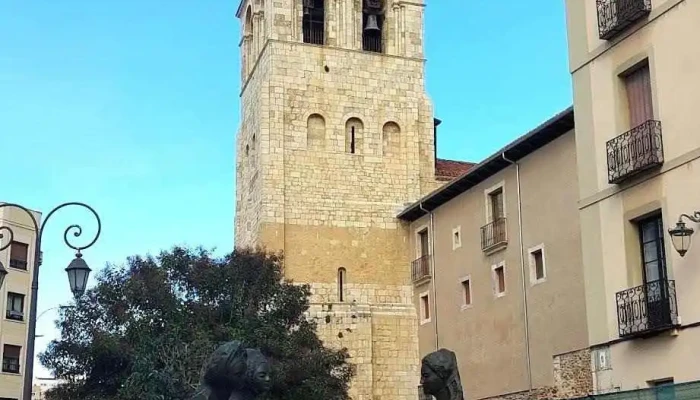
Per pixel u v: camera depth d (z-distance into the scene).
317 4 51.34
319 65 49.59
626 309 25.84
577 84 29.22
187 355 30.30
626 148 26.44
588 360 31.62
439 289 44.75
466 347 41.66
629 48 26.95
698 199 24.02
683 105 24.77
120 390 30.11
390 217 48.66
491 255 40.19
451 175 51.16
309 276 46.56
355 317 45.97
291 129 48.34
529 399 36.12
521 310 37.44
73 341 32.28
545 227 36.28
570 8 29.84
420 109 51.03
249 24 54.78
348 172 48.66
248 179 51.00
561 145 35.59
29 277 63.72
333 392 34.03
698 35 24.45
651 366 25.03
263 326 32.53
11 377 61.03
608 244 27.14
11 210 62.88
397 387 45.84
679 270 24.39
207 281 33.53
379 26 52.31
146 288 32.41
